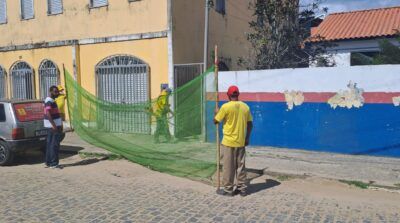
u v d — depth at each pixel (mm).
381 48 14422
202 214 6324
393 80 9992
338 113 10703
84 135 11844
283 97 11438
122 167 9977
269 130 11711
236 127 7262
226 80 12023
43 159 11398
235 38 18469
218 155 7680
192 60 15133
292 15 14914
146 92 14703
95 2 15820
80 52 16344
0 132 10508
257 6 14641
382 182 7984
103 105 11617
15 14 18266
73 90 12641
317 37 15930
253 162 9820
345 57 18797
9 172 9719
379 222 5969
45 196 7461
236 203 6914
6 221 6141
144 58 14688
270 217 6168
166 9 14039
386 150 10203
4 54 18875
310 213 6371
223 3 17469
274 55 14859
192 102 11477
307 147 11180
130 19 14914
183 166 9336
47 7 17141
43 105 11172
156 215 6289
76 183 8438
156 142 11156
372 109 10281
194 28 15258
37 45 17516
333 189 7852
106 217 6223
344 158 10180
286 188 7930
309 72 11023
